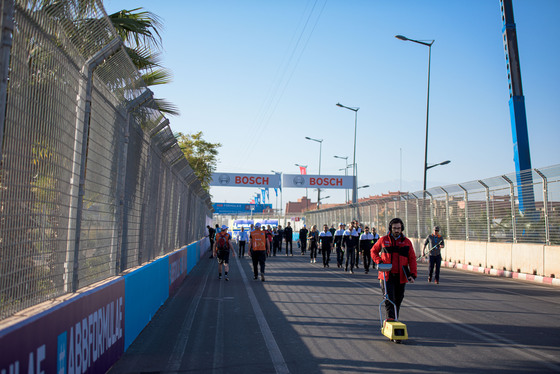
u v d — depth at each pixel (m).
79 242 4.77
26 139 3.48
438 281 15.45
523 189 18.72
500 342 7.04
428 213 27.62
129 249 7.49
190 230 21.59
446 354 6.31
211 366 5.74
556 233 16.62
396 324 7.05
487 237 21.38
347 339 7.21
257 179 46.91
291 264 24.25
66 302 4.04
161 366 5.73
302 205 122.94
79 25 4.62
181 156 14.23
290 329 7.94
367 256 19.03
